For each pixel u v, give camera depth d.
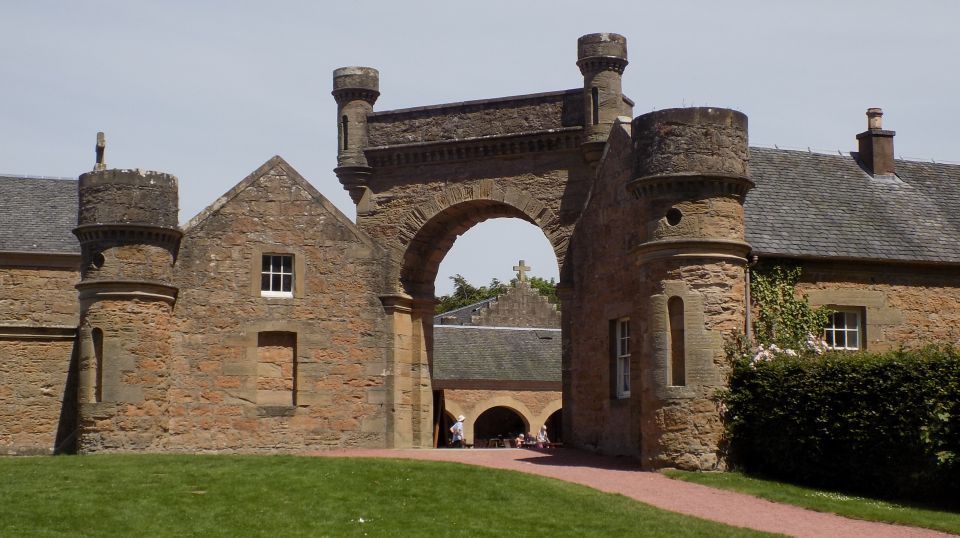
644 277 22.77
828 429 20.67
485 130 29.75
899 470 19.88
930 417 19.23
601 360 26.62
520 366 49.56
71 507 18.33
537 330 51.75
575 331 28.20
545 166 29.20
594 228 27.28
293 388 28.08
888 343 25.20
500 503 18.91
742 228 22.72
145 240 26.38
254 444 27.55
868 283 25.27
